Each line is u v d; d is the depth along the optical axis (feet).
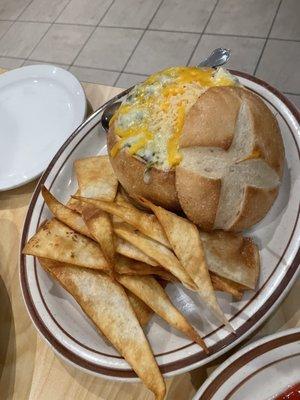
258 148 1.09
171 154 1.13
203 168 1.10
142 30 3.53
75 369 1.14
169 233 1.06
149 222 1.11
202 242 1.09
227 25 3.23
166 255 1.07
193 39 3.28
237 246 1.11
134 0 3.77
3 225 1.51
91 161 1.44
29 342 1.23
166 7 3.58
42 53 3.82
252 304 1.02
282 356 0.89
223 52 1.48
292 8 3.09
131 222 1.11
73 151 1.51
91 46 3.65
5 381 1.18
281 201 1.18
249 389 0.90
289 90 2.75
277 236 1.12
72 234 1.23
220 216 1.11
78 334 1.13
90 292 1.13
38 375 1.16
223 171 1.09
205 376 1.03
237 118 1.10
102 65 3.48
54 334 1.13
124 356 1.03
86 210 1.19
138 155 1.19
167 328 1.09
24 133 1.73
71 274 1.17
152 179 1.17
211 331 1.03
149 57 3.35
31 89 1.83
